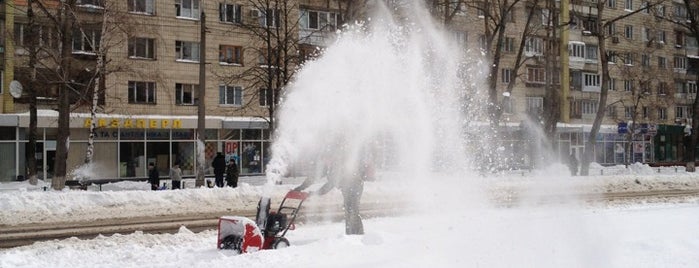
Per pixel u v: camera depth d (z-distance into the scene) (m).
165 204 18.30
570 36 54.66
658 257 8.84
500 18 33.12
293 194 10.23
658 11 54.09
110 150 35.59
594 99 56.88
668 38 63.50
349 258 8.52
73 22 25.52
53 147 34.34
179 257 9.35
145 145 36.81
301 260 8.41
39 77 30.11
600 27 33.84
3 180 32.78
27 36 27.88
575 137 55.03
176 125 37.09
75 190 21.12
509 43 49.44
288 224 10.24
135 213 16.75
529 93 50.88
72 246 10.88
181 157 38.12
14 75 32.69
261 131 40.47
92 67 32.44
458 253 8.88
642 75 55.09
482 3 35.88
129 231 13.33
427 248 9.20
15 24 32.34
